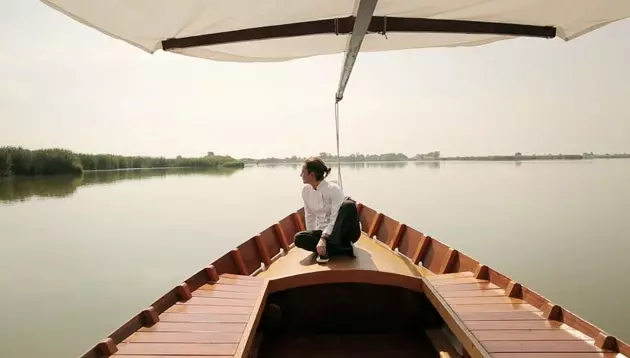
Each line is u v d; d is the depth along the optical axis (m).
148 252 17.77
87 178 66.31
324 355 2.96
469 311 2.22
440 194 56.38
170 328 2.04
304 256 3.94
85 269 14.19
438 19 2.27
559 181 89.94
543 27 2.31
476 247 18.23
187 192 62.16
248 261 3.68
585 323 1.90
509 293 2.50
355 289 3.44
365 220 5.67
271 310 3.20
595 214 37.44
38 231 26.03
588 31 2.34
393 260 3.59
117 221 31.44
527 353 1.70
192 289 2.68
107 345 1.74
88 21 1.90
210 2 1.78
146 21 1.93
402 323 3.43
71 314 9.14
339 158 5.78
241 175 102.25
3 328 8.18
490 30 2.30
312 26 2.26
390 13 2.15
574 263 14.93
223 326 2.06
